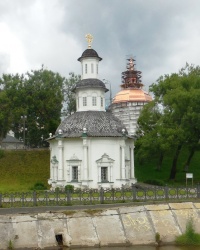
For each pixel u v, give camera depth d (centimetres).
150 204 3278
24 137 8156
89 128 4853
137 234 2942
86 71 5381
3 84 8075
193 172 6638
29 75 8200
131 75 11231
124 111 10219
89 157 4756
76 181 4747
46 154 7131
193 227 3048
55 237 2862
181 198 3412
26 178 6372
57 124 7888
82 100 5294
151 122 6306
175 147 5709
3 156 6994
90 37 5459
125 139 4947
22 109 7719
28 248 2741
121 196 3438
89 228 2945
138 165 7088
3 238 2764
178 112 5534
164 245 2873
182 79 5984
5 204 3158
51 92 8038
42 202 3234
